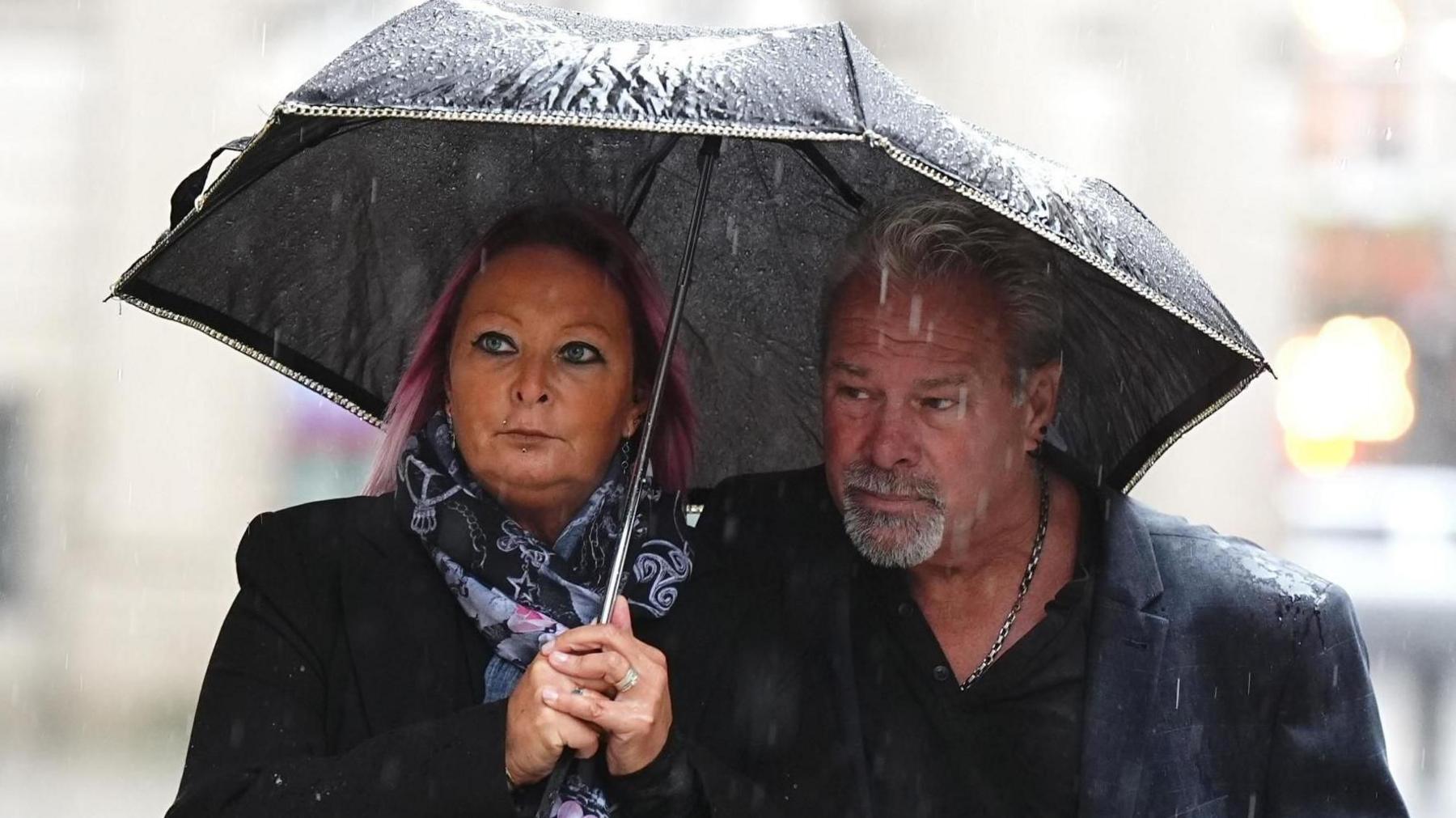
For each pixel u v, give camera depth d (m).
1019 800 9.66
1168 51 35.31
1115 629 9.66
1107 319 10.02
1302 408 37.91
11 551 36.06
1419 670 31.98
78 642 35.09
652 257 10.19
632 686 8.35
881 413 9.61
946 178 8.06
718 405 10.49
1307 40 39.69
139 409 36.91
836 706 9.64
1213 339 9.02
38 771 28.47
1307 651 9.80
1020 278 9.70
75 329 37.38
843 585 9.84
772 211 10.02
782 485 10.28
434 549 8.97
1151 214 36.31
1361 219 40.59
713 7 36.53
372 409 9.92
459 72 8.02
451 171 9.62
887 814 9.62
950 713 9.72
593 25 8.75
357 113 7.88
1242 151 36.81
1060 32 34.62
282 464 37.12
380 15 38.03
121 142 37.97
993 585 9.87
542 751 8.29
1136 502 10.43
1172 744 9.62
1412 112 41.72
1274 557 10.14
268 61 38.03
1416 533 36.38
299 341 9.73
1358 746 9.77
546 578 8.94
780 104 7.93
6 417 37.00
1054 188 8.62
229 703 8.84
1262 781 9.77
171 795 27.05
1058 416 10.48
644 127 7.79
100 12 38.22
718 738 9.36
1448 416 39.38
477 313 9.05
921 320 9.57
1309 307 40.22
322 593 9.06
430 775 8.33
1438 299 40.75
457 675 8.95
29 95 37.97
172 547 36.47
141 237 37.88
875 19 34.75
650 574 9.27
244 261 9.45
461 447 9.06
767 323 10.29
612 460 9.28
